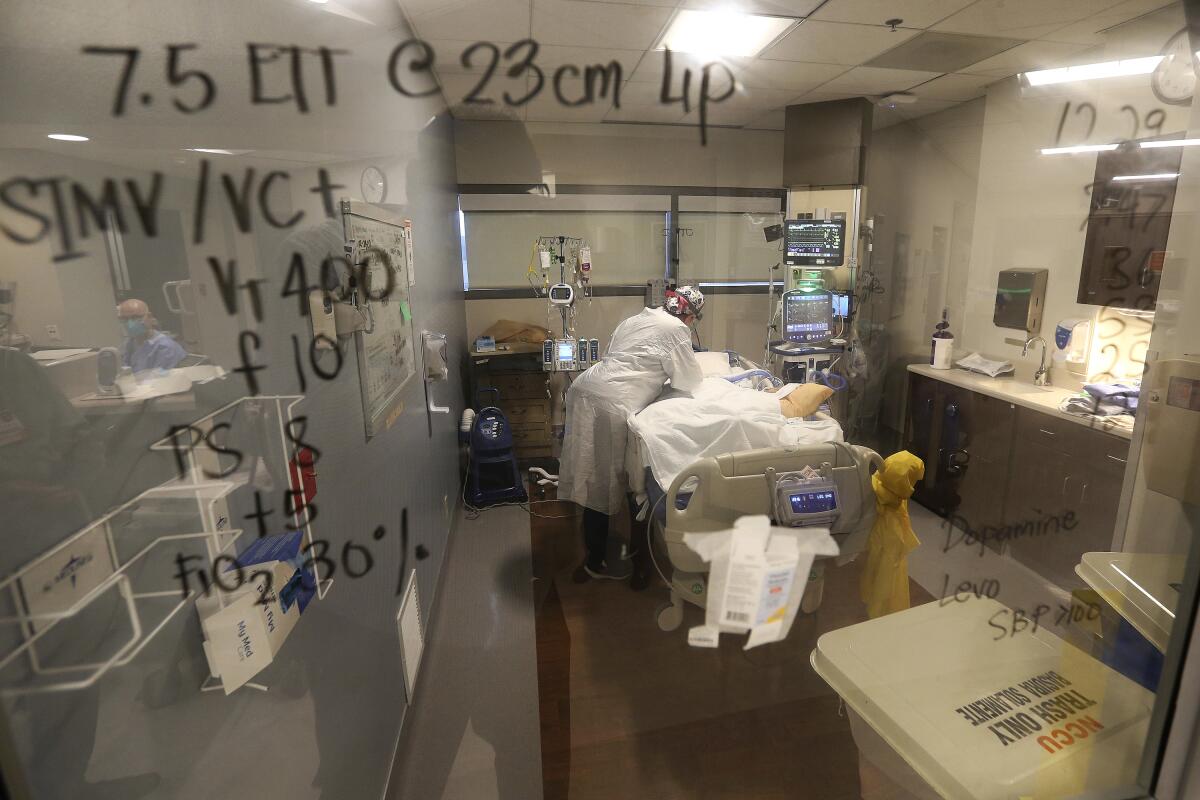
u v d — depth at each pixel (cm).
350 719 88
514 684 130
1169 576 52
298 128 62
